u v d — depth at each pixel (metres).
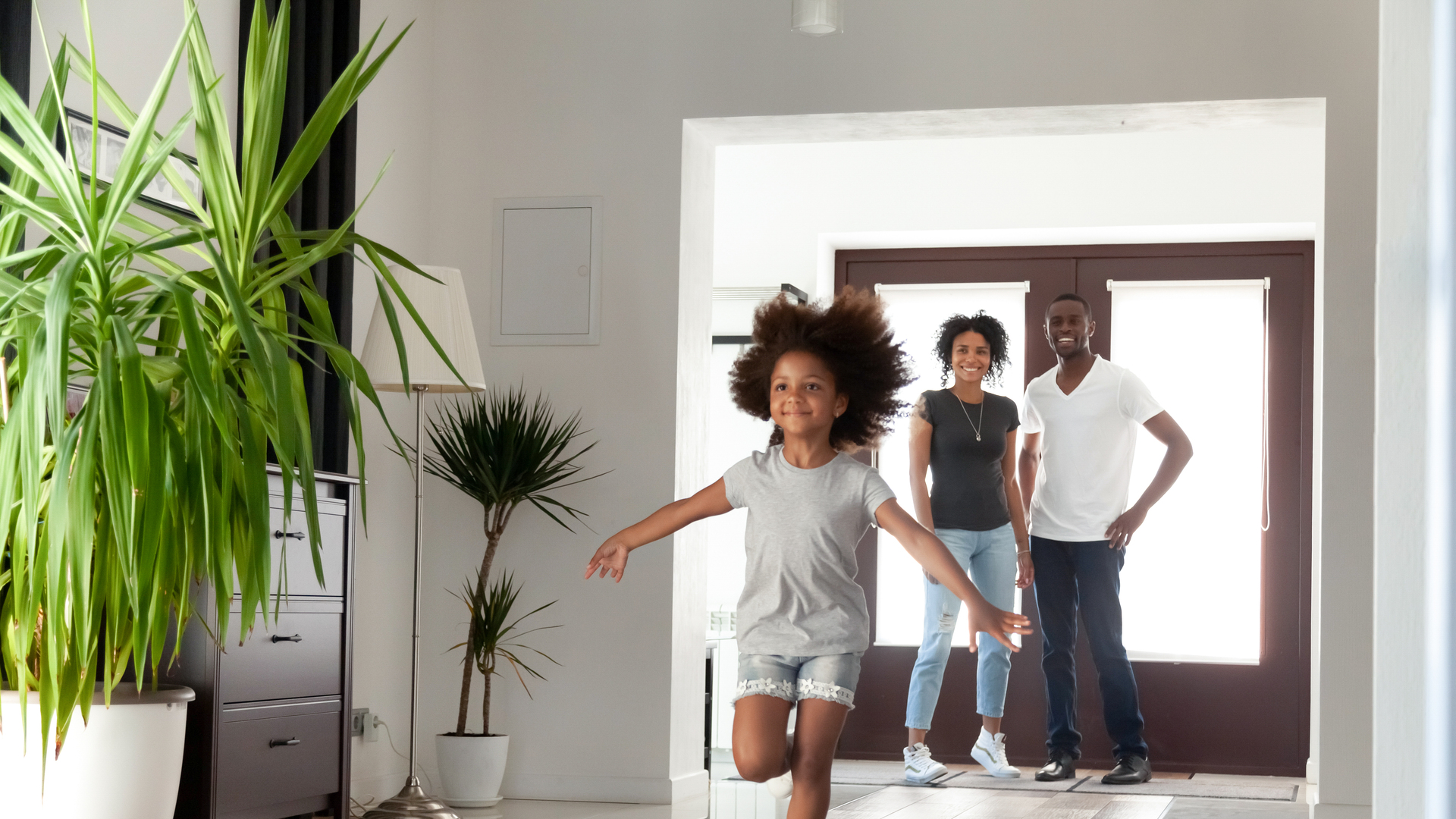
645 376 4.45
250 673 2.92
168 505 2.07
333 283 3.99
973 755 5.33
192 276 2.34
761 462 2.54
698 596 4.69
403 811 3.65
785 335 2.58
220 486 2.25
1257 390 5.86
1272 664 5.75
